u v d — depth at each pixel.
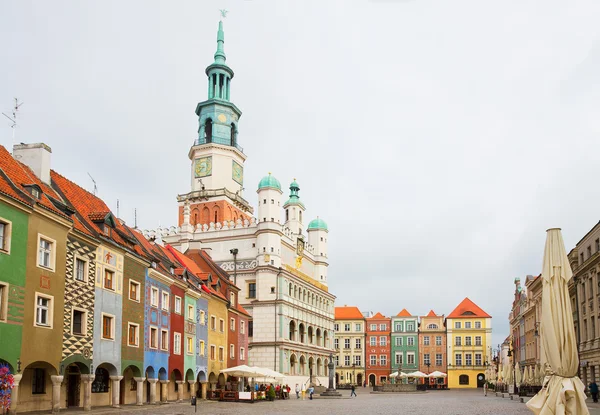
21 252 32.00
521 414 42.59
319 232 127.56
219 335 67.94
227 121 113.44
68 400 39.38
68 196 43.19
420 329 159.75
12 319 30.94
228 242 105.06
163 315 51.59
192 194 109.38
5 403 25.80
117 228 45.44
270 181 103.81
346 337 161.62
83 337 38.25
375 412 45.62
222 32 117.56
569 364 18.80
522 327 113.19
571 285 70.12
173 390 55.72
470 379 154.12
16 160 38.44
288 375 100.56
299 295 109.94
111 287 42.56
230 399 61.25
